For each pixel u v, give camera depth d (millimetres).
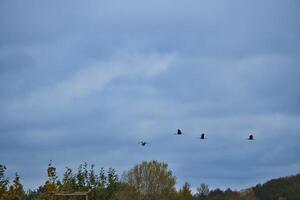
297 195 170750
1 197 45062
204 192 160375
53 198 47938
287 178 182500
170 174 99500
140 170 97688
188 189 102375
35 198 48438
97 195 51750
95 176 52969
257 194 176625
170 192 98188
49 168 48688
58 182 49344
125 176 97188
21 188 46469
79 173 52688
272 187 178125
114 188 53094
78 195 49781
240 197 154625
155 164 99062
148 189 97000
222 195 161250
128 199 89875
